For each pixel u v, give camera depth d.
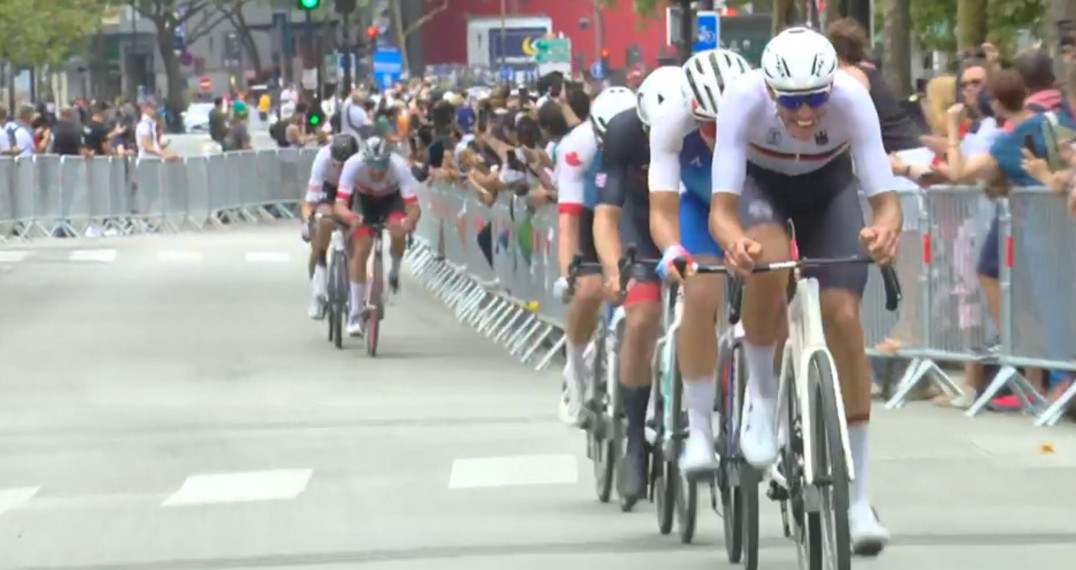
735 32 80.12
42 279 91.81
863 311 45.59
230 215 130.62
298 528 31.81
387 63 189.62
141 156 124.31
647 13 149.88
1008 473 34.97
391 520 32.19
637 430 30.16
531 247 60.88
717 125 24.19
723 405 26.50
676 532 30.12
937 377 44.09
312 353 62.34
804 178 24.59
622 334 31.12
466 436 42.34
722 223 24.03
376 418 46.16
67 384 55.53
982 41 71.00
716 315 26.19
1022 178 40.97
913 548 28.36
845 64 41.22
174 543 30.89
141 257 103.31
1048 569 26.77
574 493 34.41
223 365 59.41
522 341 61.00
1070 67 41.16
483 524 31.42
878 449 38.09
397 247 62.28
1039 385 42.41
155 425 46.28
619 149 29.67
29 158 116.44
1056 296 40.66
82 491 36.94
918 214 43.78
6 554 30.50
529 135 62.38
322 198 66.88
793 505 23.81
